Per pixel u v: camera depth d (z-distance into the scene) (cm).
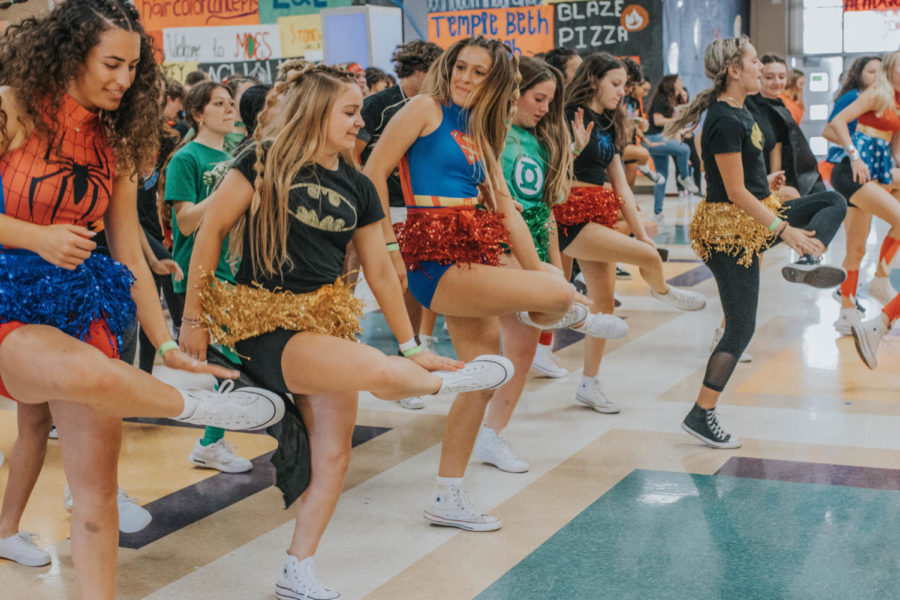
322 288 272
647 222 1140
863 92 585
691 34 1455
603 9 1270
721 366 411
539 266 339
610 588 291
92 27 221
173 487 384
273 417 258
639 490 371
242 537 336
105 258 249
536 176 377
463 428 335
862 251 607
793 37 1828
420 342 582
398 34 795
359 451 425
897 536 324
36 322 231
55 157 231
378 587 295
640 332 638
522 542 327
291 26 1043
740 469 390
